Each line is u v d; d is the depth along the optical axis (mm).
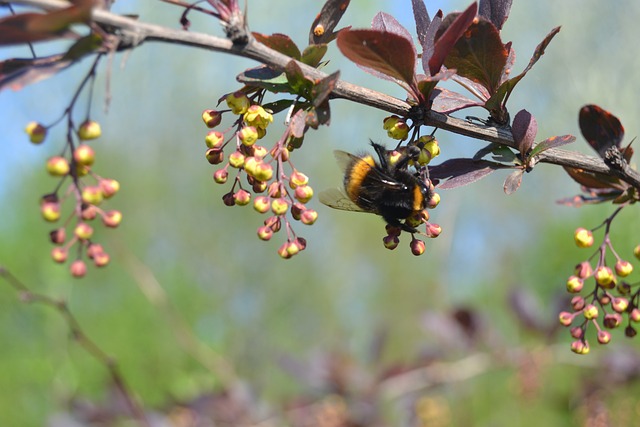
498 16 281
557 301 507
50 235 249
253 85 260
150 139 1547
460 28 259
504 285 845
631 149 287
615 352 506
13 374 954
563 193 979
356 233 1393
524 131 272
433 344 523
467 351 512
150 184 1524
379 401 509
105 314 1099
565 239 851
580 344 299
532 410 677
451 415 622
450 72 261
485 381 708
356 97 266
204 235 1506
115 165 1528
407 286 1079
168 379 1011
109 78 236
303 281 1428
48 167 243
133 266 550
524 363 508
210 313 1283
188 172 1550
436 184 291
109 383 471
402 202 300
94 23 237
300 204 267
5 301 1020
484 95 279
